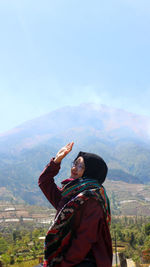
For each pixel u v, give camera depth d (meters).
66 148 3.34
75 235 2.79
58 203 3.18
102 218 2.87
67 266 2.70
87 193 2.89
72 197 3.00
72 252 2.71
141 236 72.56
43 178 3.27
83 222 2.78
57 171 3.31
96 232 2.78
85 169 3.24
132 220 163.75
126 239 73.44
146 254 26.38
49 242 2.88
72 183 3.11
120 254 14.42
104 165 3.32
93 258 2.77
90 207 2.84
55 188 3.27
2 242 78.69
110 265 2.79
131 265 22.25
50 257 2.84
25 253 60.34
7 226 165.25
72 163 3.39
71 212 2.84
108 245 2.91
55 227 2.86
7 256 49.34
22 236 96.75
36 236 88.50
